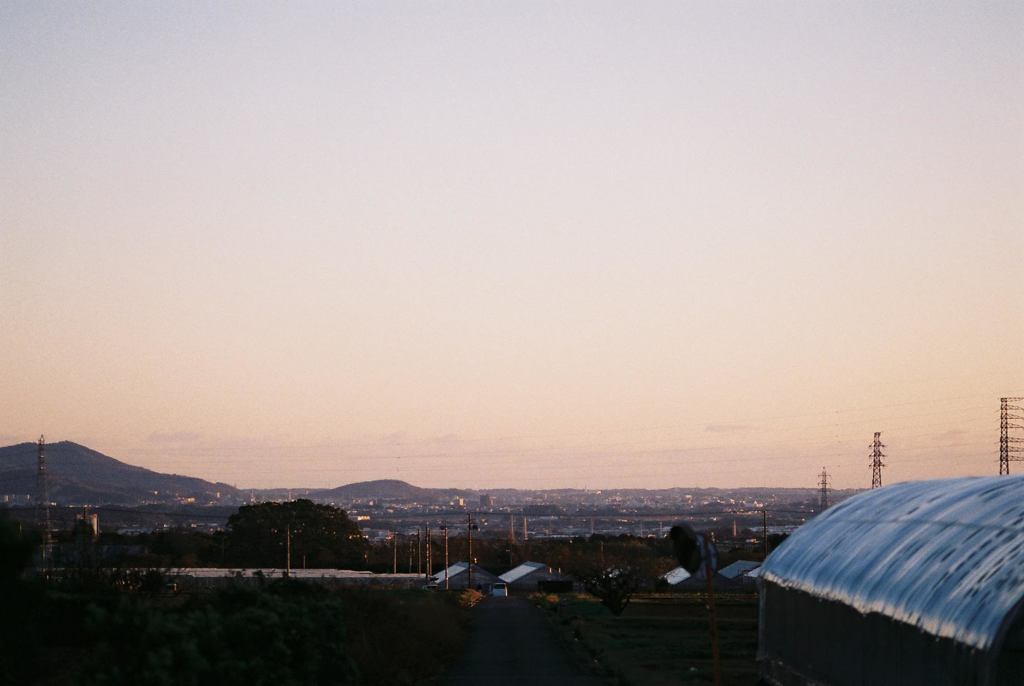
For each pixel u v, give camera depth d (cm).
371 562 17288
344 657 2723
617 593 8188
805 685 3297
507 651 5009
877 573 2805
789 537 3959
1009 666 2119
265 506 16100
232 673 1933
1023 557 2225
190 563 13138
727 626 6856
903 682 2480
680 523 2373
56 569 3684
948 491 3244
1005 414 10969
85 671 1755
